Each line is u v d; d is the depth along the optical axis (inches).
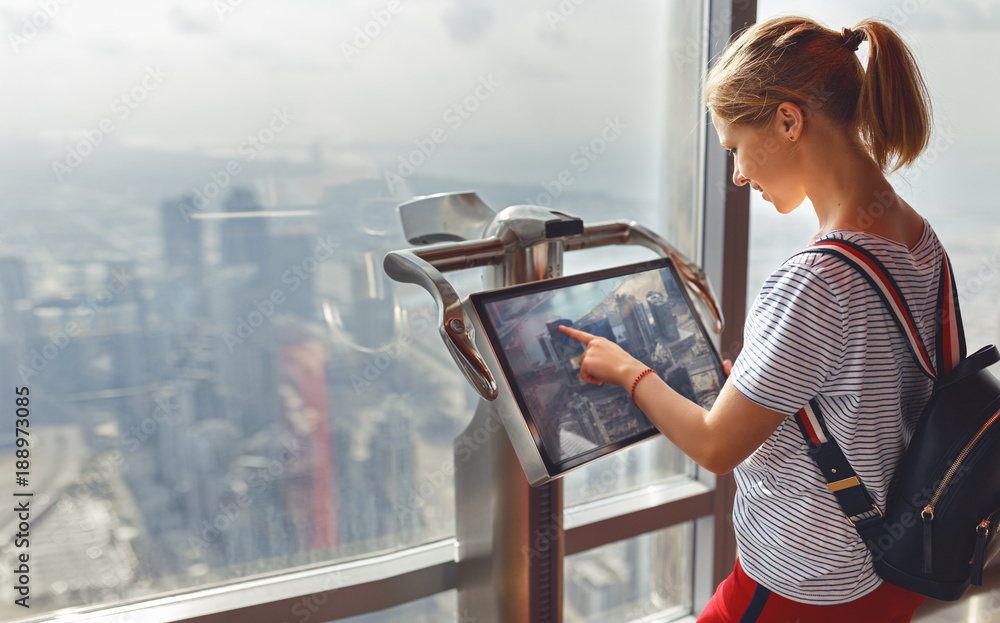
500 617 56.7
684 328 54.4
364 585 64.4
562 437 45.2
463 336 42.6
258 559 64.0
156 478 59.0
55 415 54.8
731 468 39.4
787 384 37.1
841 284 36.9
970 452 38.0
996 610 90.8
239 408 61.4
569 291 49.4
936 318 41.6
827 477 39.6
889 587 41.5
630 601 84.6
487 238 49.8
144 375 57.4
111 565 58.3
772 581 42.8
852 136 39.8
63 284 53.7
